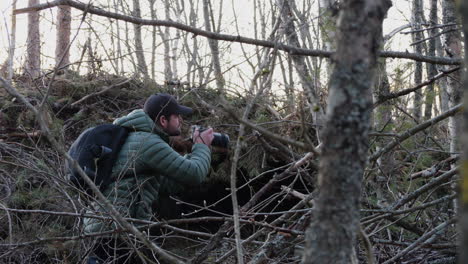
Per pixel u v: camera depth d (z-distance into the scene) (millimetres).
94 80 5191
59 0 2168
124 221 1854
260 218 4738
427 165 4160
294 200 4906
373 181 3477
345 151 974
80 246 3061
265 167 4547
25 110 4613
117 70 5398
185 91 5152
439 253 3148
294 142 1395
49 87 2002
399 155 4039
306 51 2287
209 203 4906
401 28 3586
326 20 2766
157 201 3459
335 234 977
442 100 4695
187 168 3176
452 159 3496
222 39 2301
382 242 3025
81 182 3047
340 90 973
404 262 3119
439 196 3766
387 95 2852
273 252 2771
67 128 4738
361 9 962
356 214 989
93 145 3088
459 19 2928
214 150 4520
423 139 4008
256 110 4691
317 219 999
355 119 968
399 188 3627
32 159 3709
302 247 2828
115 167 3123
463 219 605
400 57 2488
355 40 964
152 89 5145
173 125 3361
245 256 3146
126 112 5000
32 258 3414
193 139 3420
